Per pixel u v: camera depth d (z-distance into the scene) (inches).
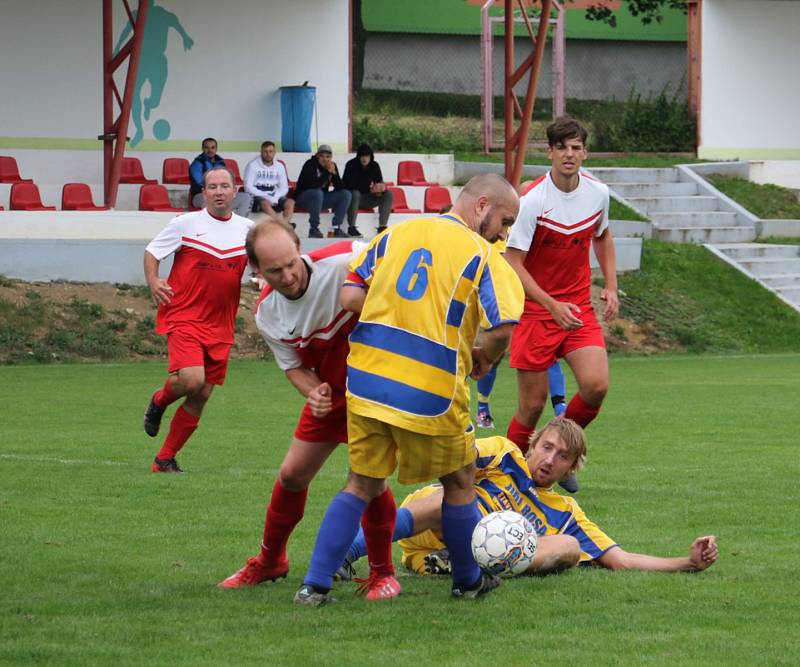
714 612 394.6
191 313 706.2
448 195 2025.1
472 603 407.2
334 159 2156.7
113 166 1791.3
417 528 453.7
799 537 526.6
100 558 479.2
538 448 463.5
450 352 385.1
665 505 603.5
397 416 382.6
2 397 1091.3
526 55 2851.9
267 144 1788.9
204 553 491.2
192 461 751.7
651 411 1023.0
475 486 460.8
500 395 1190.3
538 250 636.7
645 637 363.6
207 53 2119.8
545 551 446.6
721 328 1786.4
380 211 1870.1
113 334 1518.2
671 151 2532.0
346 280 397.4
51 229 1715.1
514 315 380.5
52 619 382.3
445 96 2723.9
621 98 2896.2
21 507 588.7
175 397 705.6
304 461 418.6
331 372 415.8
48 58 2028.8
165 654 342.3
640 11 2834.6
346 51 2203.5
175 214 1784.0
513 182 2033.7
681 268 1934.1
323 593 403.2
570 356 636.1
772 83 2522.1
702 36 2491.4
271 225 395.5
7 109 2014.0
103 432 876.6
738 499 620.4
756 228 2160.4
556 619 384.8
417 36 2778.1
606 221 652.7
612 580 441.4
